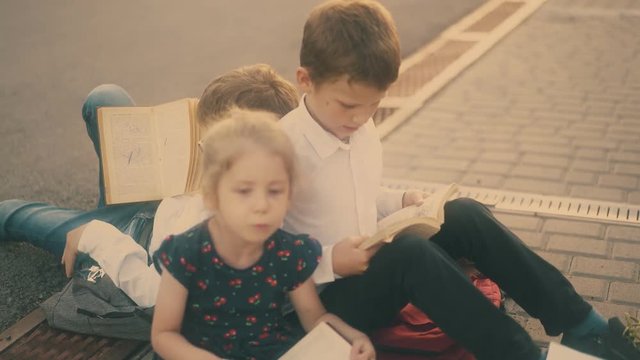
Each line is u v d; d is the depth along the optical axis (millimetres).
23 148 4965
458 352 2684
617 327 2623
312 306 2453
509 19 7172
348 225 2605
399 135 4969
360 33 2342
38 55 6516
